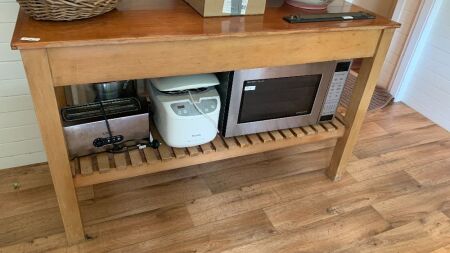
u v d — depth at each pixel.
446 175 1.91
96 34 0.99
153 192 1.63
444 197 1.75
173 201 1.59
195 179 1.72
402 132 2.26
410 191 1.77
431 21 2.29
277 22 1.24
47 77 0.97
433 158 2.04
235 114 1.43
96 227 1.44
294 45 1.25
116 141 1.33
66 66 0.98
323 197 1.69
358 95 1.57
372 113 2.44
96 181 1.28
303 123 1.63
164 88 1.30
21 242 1.35
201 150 1.41
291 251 1.41
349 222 1.56
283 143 1.57
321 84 1.53
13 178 1.64
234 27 1.15
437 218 1.62
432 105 2.40
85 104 1.35
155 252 1.36
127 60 1.04
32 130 1.63
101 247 1.36
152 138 1.44
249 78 1.36
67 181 1.20
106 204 1.54
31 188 1.59
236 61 1.20
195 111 1.34
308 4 1.43
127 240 1.40
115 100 1.40
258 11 1.29
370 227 1.55
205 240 1.43
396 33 2.55
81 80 1.02
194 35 1.06
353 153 2.02
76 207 1.28
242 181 1.74
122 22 1.10
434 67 2.35
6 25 1.35
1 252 1.31
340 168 1.76
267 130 1.56
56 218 1.46
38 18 1.02
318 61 1.35
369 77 1.49
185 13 1.24
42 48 0.92
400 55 2.53
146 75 1.09
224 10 1.22
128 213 1.51
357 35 1.34
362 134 2.20
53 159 1.13
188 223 1.49
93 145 1.29
